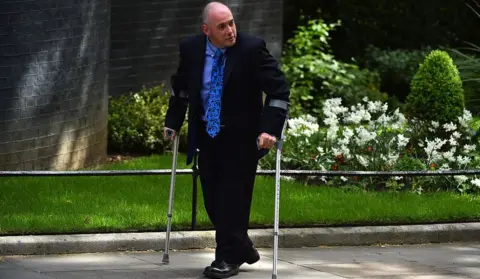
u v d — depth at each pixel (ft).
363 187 92.48
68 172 71.10
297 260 68.69
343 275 64.64
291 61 142.20
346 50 169.17
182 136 113.29
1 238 67.31
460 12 176.55
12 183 88.07
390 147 96.48
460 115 107.34
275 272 59.67
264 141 60.54
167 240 65.87
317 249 72.95
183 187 88.33
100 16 102.89
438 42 173.17
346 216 77.05
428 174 79.97
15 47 91.76
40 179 90.27
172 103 64.39
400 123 101.24
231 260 62.80
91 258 67.05
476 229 77.77
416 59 159.94
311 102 141.79
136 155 113.19
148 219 73.46
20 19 91.81
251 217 75.46
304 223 75.46
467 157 95.20
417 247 75.05
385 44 173.58
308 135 98.68
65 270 63.26
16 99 92.53
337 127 99.40
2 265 64.08
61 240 67.92
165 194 84.89
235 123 61.87
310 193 87.71
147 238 69.92
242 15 130.11
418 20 172.96
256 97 62.28
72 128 99.60
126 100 116.88
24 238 67.56
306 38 146.72
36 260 65.82
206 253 69.92
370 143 95.86
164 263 65.87
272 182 92.89
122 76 118.62
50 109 96.32
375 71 156.25
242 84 61.57
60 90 97.19
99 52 103.35
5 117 91.81
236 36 61.93
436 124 101.40
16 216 73.72
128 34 118.83
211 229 73.26
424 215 78.69
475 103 139.54
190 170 72.84
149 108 115.44
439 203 84.38
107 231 70.85
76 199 81.66
